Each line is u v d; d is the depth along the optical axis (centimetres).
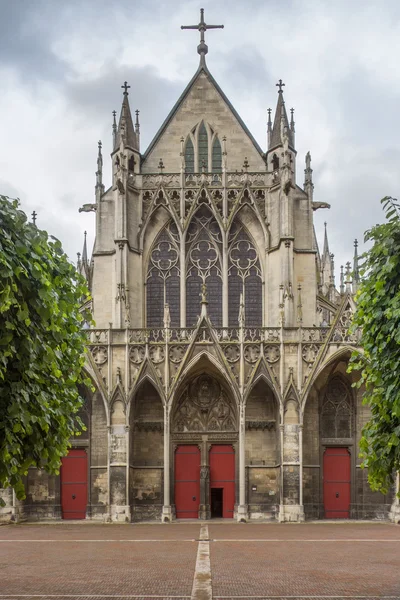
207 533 4462
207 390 6019
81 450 5938
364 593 2236
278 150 6378
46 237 2472
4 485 2203
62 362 2583
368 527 5031
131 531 4697
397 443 2275
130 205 6312
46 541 3947
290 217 6156
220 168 6594
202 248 6359
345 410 5966
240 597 2167
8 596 2184
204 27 6869
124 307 5981
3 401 2186
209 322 5769
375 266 2480
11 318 2203
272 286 6228
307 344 5700
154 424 5909
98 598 2148
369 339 2498
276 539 3994
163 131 6650
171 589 2302
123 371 5712
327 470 5916
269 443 5891
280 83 6481
